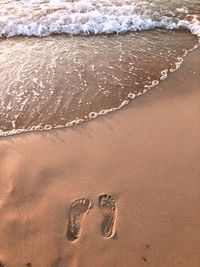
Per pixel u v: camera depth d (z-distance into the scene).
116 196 1.24
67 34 2.21
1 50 2.06
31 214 1.20
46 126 1.54
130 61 1.91
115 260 1.07
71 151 1.42
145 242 1.11
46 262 1.08
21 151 1.43
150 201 1.22
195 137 1.44
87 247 1.11
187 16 2.29
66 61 1.94
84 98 1.68
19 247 1.12
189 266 1.05
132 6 2.40
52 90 1.74
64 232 1.15
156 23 2.24
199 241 1.10
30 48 2.08
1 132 1.53
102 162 1.36
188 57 1.91
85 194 1.25
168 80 1.75
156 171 1.31
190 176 1.29
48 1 2.51
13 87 1.76
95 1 2.47
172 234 1.12
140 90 1.70
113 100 1.65
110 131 1.49
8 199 1.25
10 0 2.54
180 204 1.20
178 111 1.56
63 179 1.31
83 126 1.53
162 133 1.46
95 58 1.95
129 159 1.37
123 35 2.17
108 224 1.16
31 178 1.32
